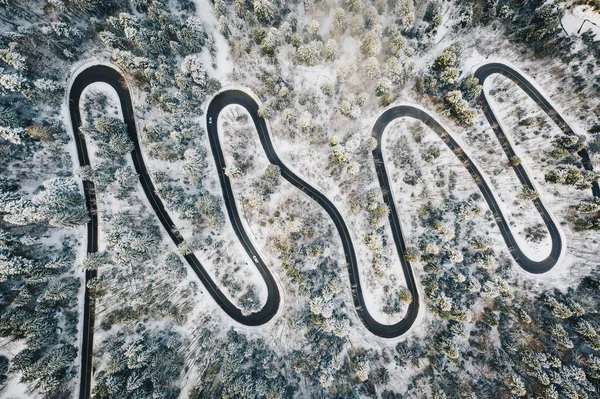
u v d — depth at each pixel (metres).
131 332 56.62
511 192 64.12
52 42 56.06
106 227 57.88
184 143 61.47
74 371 54.06
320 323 57.97
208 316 60.94
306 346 59.81
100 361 54.53
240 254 63.44
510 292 60.88
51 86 54.25
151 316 58.19
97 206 57.66
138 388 51.31
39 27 56.44
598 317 57.34
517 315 59.47
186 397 54.94
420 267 63.72
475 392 56.56
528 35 61.41
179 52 61.28
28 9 55.56
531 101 64.06
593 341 53.91
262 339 60.94
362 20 61.75
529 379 55.53
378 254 62.25
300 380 58.34
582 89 61.88
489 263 59.31
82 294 56.12
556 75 63.25
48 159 55.66
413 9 63.41
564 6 62.28
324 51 61.56
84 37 58.88
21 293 49.94
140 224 59.44
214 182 64.06
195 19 59.28
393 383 59.16
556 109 63.50
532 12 62.84
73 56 58.50
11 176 52.12
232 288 61.62
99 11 58.41
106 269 56.97
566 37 62.19
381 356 61.00
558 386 53.91
